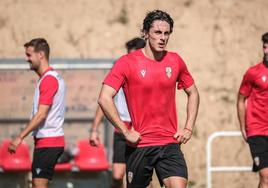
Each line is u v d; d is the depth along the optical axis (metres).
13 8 44.50
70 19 44.47
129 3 45.06
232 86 43.88
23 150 35.84
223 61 44.41
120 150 31.59
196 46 44.62
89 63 37.19
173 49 44.50
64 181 35.53
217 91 43.66
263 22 45.41
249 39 45.00
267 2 45.81
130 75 22.12
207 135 42.62
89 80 37.91
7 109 37.47
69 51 43.72
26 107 37.53
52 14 44.56
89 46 43.91
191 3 45.53
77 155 35.66
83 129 37.84
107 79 22.11
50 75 27.36
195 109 22.83
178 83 23.08
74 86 37.84
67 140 37.72
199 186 41.66
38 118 26.95
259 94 29.30
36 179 27.58
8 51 43.69
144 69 22.11
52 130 27.47
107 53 43.84
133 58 22.20
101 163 35.53
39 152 27.44
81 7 44.75
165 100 22.28
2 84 37.47
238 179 41.97
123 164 31.70
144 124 22.28
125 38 44.25
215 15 45.38
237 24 45.25
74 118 37.78
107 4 44.94
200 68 44.19
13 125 37.47
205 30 45.00
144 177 22.55
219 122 42.97
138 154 22.30
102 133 37.47
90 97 37.91
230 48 44.72
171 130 22.45
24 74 37.47
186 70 22.86
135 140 21.81
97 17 44.59
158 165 22.28
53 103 27.42
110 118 21.89
